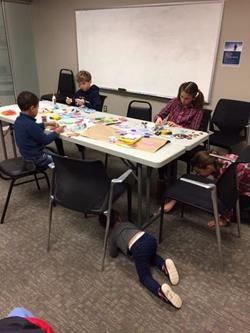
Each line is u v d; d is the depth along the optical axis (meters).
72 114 2.88
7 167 2.35
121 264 1.92
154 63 3.86
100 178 1.71
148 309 1.61
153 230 2.27
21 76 5.27
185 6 3.36
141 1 3.68
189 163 2.55
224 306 1.63
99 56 4.39
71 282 1.78
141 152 1.95
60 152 3.13
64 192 1.84
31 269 1.88
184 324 1.52
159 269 1.85
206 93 3.56
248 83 3.24
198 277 1.82
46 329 0.73
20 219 2.40
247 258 1.98
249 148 1.92
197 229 2.29
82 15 4.32
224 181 1.71
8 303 1.64
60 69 5.05
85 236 2.20
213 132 3.29
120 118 2.78
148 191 2.20
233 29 3.15
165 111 2.87
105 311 1.60
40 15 4.91
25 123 2.22
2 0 4.61
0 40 4.82
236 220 2.32
